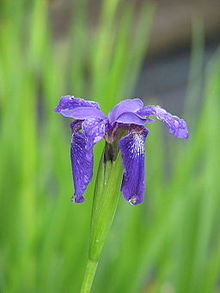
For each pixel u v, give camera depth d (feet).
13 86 2.96
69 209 2.85
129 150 1.74
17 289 2.81
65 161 2.88
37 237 2.86
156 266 3.08
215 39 6.44
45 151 3.05
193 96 3.53
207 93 2.91
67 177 2.86
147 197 3.06
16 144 2.93
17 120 2.93
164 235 2.84
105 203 1.77
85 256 2.80
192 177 2.89
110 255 2.86
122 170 1.76
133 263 2.82
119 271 2.83
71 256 2.81
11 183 2.92
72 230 2.85
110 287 2.83
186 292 2.89
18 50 3.08
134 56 3.51
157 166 3.05
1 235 2.91
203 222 2.88
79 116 1.75
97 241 1.78
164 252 2.89
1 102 3.14
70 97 1.81
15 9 3.14
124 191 1.73
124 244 2.85
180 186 2.85
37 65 3.06
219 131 2.88
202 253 2.88
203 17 6.31
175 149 3.43
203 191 2.88
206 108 2.90
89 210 2.78
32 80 3.01
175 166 3.10
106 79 2.82
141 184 1.73
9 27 3.12
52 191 3.22
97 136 1.72
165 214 2.84
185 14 6.25
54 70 3.02
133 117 1.74
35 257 2.85
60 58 3.45
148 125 3.01
